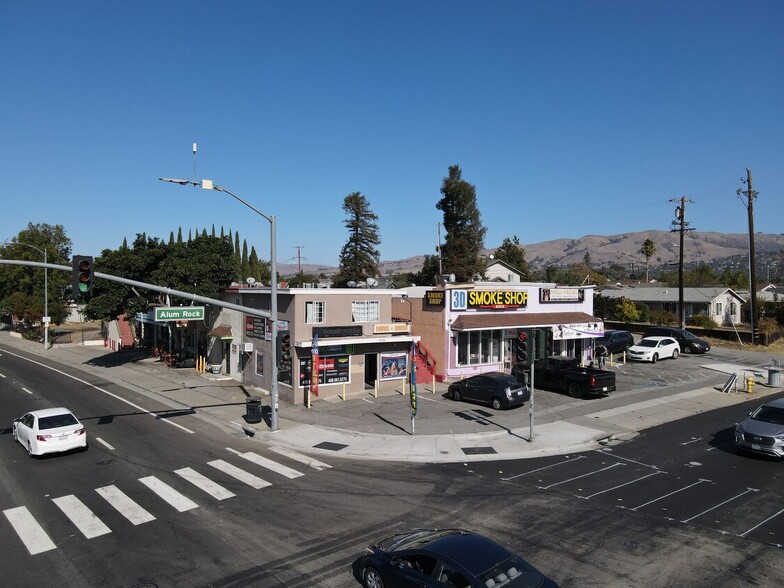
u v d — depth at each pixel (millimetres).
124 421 22750
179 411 24797
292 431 20500
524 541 10859
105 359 44812
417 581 7887
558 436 19203
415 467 16203
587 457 17047
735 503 12930
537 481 14758
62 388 31312
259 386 29859
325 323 26750
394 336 28750
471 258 65562
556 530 11414
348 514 12445
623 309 58469
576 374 25891
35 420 17562
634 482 14602
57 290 75500
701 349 40656
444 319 29969
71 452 17938
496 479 14992
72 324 83000
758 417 17203
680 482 14539
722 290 63688
